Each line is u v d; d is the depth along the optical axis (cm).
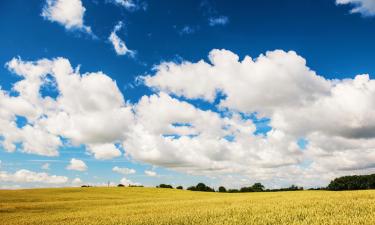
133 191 7675
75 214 2411
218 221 1434
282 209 1722
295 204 1966
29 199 5194
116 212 2345
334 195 2553
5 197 5547
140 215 1930
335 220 1171
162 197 5547
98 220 1836
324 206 1717
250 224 1280
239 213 1683
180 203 3017
